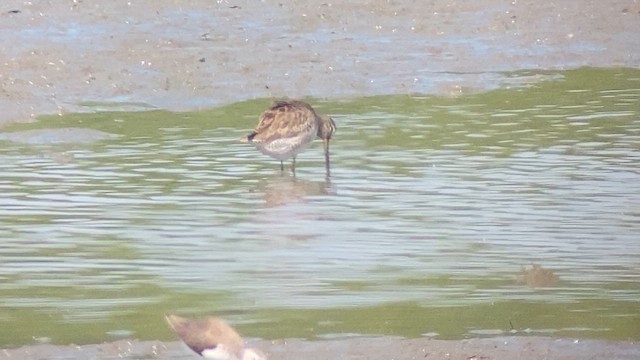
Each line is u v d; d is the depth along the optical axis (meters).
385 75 20.17
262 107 18.75
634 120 17.86
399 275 12.12
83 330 10.68
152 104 18.81
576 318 11.00
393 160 16.20
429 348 10.32
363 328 10.76
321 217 13.98
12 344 10.38
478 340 10.51
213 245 13.01
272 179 15.48
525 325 10.85
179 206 14.34
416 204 14.45
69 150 16.56
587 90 19.62
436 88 19.72
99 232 13.39
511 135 17.20
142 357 10.14
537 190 14.88
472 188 15.01
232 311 11.10
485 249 12.91
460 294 11.59
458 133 17.34
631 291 11.70
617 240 13.17
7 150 16.53
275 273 12.16
